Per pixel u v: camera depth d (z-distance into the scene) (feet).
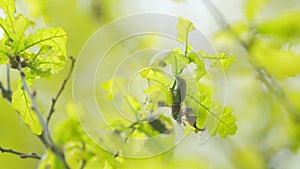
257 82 3.79
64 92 3.71
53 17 3.68
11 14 2.71
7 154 3.69
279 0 3.47
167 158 3.14
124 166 3.07
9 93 2.96
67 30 3.74
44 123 2.67
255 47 3.35
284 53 3.30
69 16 3.73
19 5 3.61
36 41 2.72
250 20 3.36
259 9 3.36
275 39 3.32
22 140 3.75
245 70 3.54
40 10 3.62
